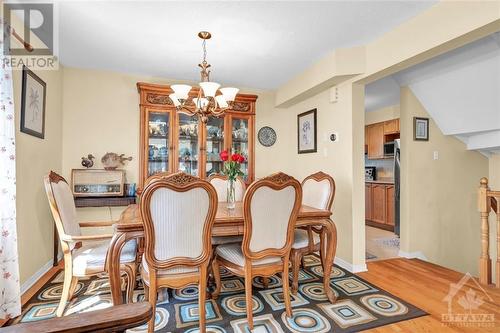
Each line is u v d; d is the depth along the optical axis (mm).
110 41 2650
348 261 2975
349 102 2980
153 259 1615
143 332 1749
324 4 2064
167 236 1622
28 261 2414
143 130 3461
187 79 3805
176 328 1800
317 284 2514
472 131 3246
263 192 1788
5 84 1853
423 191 3535
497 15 1717
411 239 3436
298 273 2566
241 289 2402
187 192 1616
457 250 3715
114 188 3387
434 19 2082
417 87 3430
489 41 2463
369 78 2793
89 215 3465
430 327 1806
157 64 3260
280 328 1791
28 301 2137
